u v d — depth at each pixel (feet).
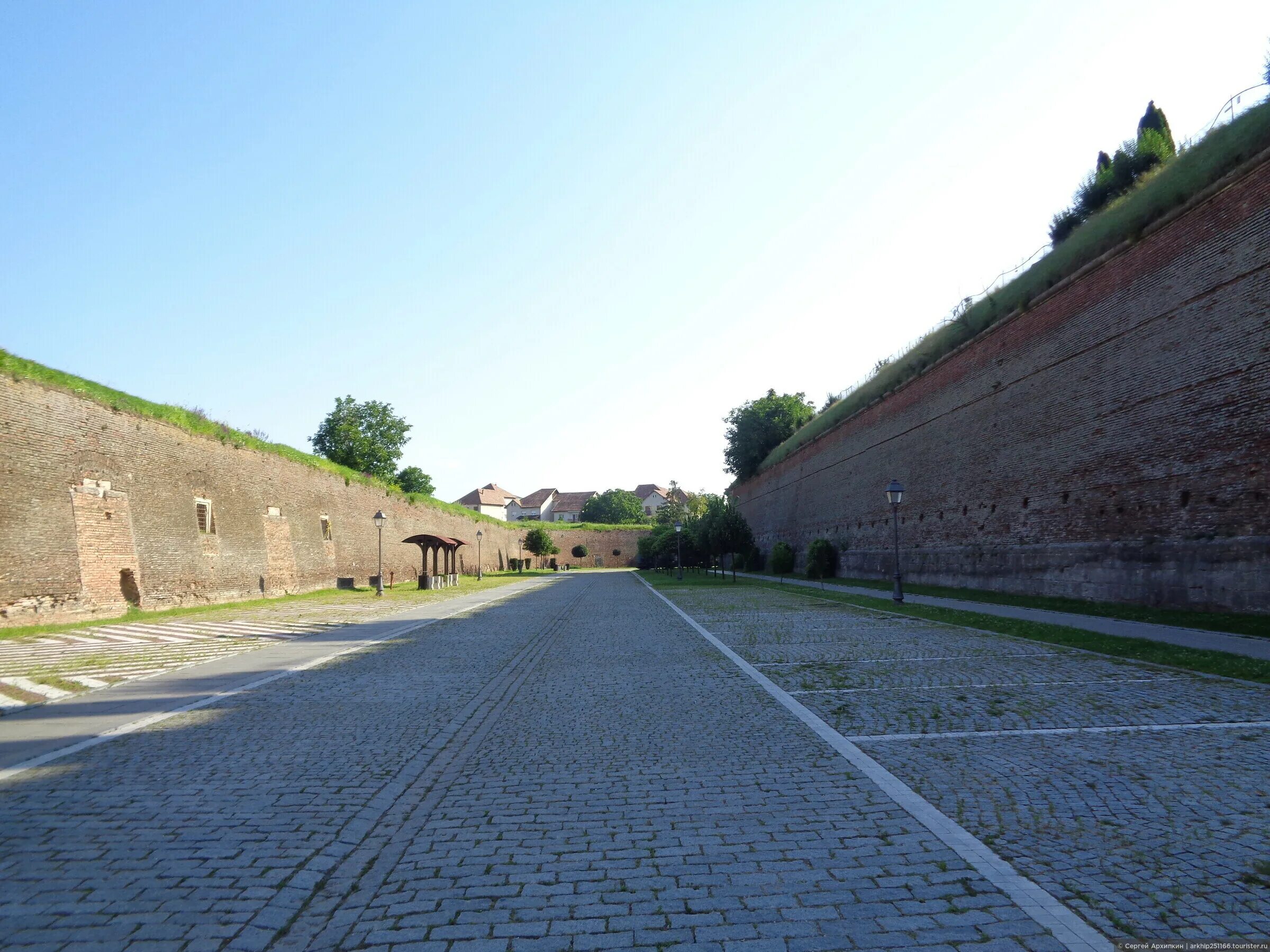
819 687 31.53
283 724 26.43
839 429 131.13
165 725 26.35
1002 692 29.35
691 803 17.44
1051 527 69.00
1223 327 49.85
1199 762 19.49
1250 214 48.24
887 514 109.29
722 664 38.55
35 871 13.97
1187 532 52.08
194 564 87.76
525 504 469.16
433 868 14.03
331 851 14.88
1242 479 47.65
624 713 27.45
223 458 96.12
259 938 11.51
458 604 93.50
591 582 159.63
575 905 12.44
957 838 14.92
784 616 65.10
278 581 109.09
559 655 43.91
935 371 94.79
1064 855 13.96
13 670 40.19
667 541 225.56
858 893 12.66
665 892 12.87
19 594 61.62
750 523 205.36
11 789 19.01
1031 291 74.23
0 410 60.75
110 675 38.24
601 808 17.28
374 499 149.59
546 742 23.53
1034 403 72.59
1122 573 58.44
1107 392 61.67
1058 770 19.13
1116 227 62.75
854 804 17.02
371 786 19.08
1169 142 89.10
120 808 17.51
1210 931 11.18
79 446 69.46
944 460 91.71
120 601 73.46
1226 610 47.91
